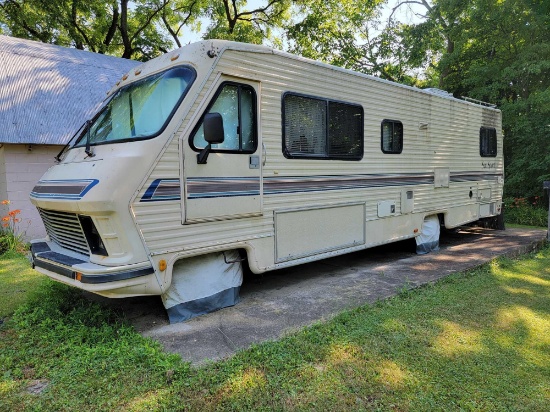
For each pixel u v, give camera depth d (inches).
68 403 93.2
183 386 99.3
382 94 216.8
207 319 146.4
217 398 94.8
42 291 169.5
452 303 159.8
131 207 124.0
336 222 193.8
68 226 140.3
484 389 99.1
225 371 106.0
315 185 182.5
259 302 165.6
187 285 147.5
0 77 308.2
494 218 359.3
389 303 159.0
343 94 194.7
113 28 683.4
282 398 94.7
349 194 200.1
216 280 155.5
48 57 353.1
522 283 189.8
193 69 140.6
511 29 457.4
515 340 126.7
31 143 285.7
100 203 118.2
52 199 134.2
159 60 157.3
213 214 144.0
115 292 124.2
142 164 126.3
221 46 145.5
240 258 165.3
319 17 670.5
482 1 452.1
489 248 268.1
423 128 247.9
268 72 161.2
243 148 152.9
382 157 219.1
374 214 215.6
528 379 104.0
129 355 114.0
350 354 116.0
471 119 297.1
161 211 131.1
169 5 718.5
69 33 629.9
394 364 110.5
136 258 125.9
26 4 570.6
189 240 139.0
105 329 131.1
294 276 209.2
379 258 250.1
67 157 160.6
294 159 172.4
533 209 448.8
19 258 249.8
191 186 137.6
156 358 111.9
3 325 139.9
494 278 198.4
